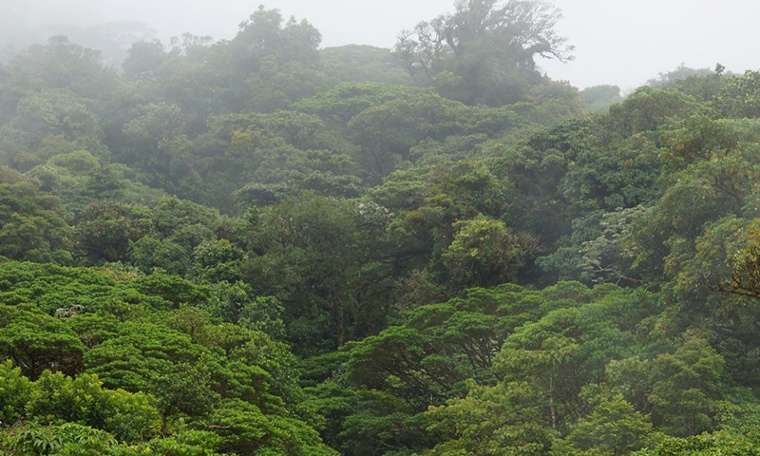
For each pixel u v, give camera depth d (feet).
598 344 81.87
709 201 88.89
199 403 65.36
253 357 92.94
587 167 135.74
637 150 134.41
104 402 55.98
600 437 68.33
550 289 107.04
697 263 81.61
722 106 129.80
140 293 111.04
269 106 314.76
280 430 72.28
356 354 108.68
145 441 56.18
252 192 199.11
